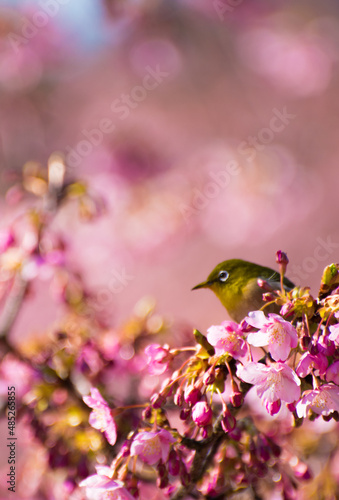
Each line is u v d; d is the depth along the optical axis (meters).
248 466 3.55
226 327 2.88
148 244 11.59
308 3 15.87
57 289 5.02
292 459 3.90
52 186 5.20
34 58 13.90
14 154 13.79
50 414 4.17
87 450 3.87
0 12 13.26
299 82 15.32
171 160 12.97
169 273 13.20
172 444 3.04
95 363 4.45
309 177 13.64
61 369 4.33
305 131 14.76
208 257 13.13
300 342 2.73
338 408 2.65
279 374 2.73
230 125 15.17
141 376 4.54
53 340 4.60
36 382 4.26
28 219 5.14
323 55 15.23
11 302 4.86
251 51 15.45
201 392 2.93
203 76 15.39
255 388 2.72
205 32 15.20
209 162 13.14
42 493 4.46
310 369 2.69
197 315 12.71
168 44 15.13
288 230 13.23
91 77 14.88
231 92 15.51
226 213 12.89
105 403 3.25
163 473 3.01
